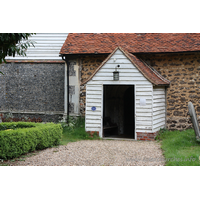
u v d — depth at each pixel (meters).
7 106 14.62
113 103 13.57
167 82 11.64
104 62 10.68
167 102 11.93
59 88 14.05
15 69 14.55
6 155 7.14
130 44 12.41
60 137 9.55
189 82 11.73
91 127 10.98
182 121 11.74
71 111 12.85
